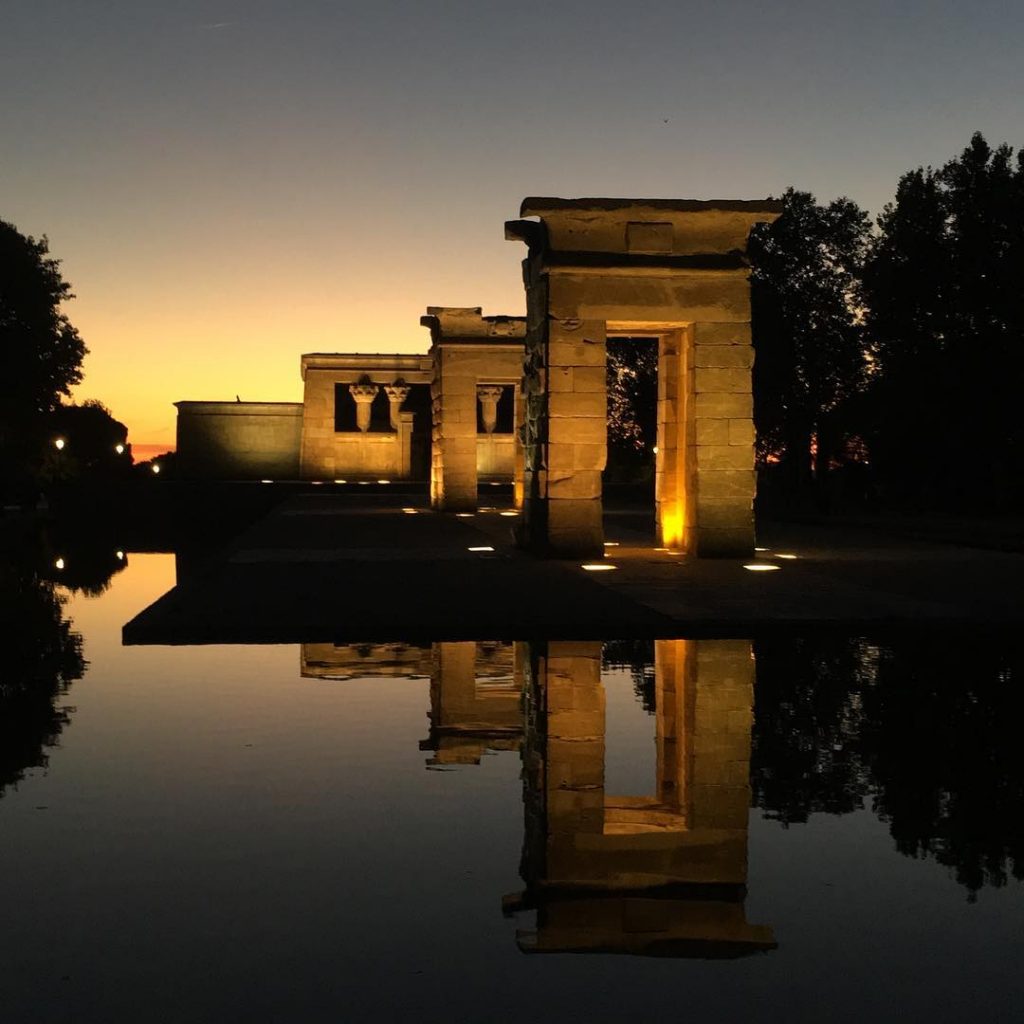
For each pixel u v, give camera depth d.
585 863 5.54
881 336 41.09
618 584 16.77
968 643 12.09
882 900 5.04
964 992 4.14
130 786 6.86
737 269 20.84
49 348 45.97
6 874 5.36
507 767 7.38
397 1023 3.91
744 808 6.45
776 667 10.75
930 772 7.12
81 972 4.32
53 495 50.12
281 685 10.04
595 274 20.75
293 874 5.36
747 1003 4.05
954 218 39.62
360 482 53.44
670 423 22.81
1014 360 36.53
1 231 44.66
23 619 16.06
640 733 8.28
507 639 12.63
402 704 9.27
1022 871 5.40
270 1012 4.00
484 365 36.97
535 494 21.73
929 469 41.22
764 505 47.88
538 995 4.12
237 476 58.75
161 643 12.45
